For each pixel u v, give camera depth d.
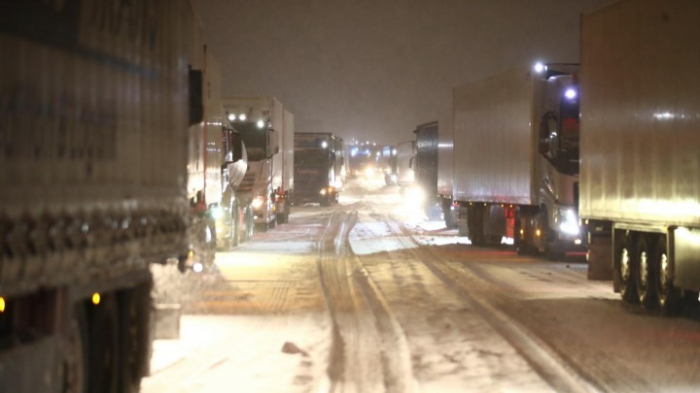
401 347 20.05
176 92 16.08
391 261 41.03
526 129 43.50
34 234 9.64
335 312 25.23
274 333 21.80
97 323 12.59
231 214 46.50
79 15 10.95
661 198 24.64
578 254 44.75
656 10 25.23
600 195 29.06
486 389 16.05
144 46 13.82
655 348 19.86
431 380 16.77
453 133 56.16
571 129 40.00
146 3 13.91
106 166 11.96
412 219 79.88
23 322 10.16
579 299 28.14
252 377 16.97
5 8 8.98
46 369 10.24
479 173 50.81
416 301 27.52
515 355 19.09
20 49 9.35
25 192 9.44
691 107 22.98
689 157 23.05
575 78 40.31
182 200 16.56
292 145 79.50
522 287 31.20
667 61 24.48
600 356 18.97
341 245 50.78
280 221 71.69
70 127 10.69
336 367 17.94
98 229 11.61
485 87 50.03
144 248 13.84
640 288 26.22
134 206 13.25
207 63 30.72
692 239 23.05
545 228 41.69
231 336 21.36
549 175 40.88
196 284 31.16
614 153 28.02
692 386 16.20
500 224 48.31
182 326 22.81
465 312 25.22
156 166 14.56
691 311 25.00
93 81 11.47
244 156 46.28
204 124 29.94
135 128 13.32
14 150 9.18
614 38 28.17
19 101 9.30
